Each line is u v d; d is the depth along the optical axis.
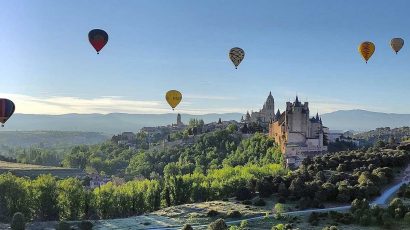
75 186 187.62
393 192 170.75
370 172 187.50
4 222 168.12
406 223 129.50
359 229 128.00
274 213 152.88
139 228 147.88
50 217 179.88
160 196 196.75
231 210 159.75
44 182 184.50
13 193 177.12
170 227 147.88
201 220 153.38
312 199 163.25
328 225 133.88
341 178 181.50
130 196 190.62
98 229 147.00
